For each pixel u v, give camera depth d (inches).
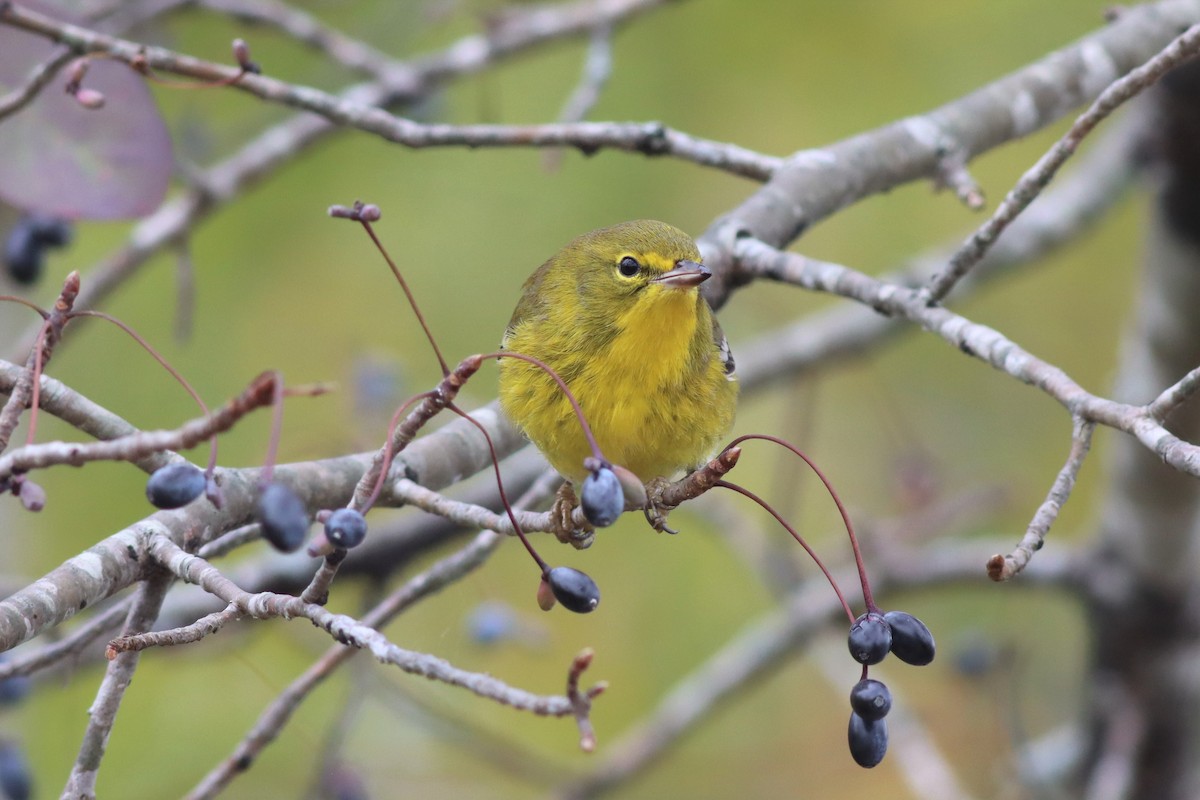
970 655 491.8
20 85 312.8
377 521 509.0
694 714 465.7
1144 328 454.3
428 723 468.8
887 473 597.0
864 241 592.1
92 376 528.1
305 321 552.7
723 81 564.7
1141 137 436.5
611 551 564.1
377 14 540.1
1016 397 627.8
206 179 431.2
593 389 303.6
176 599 401.1
